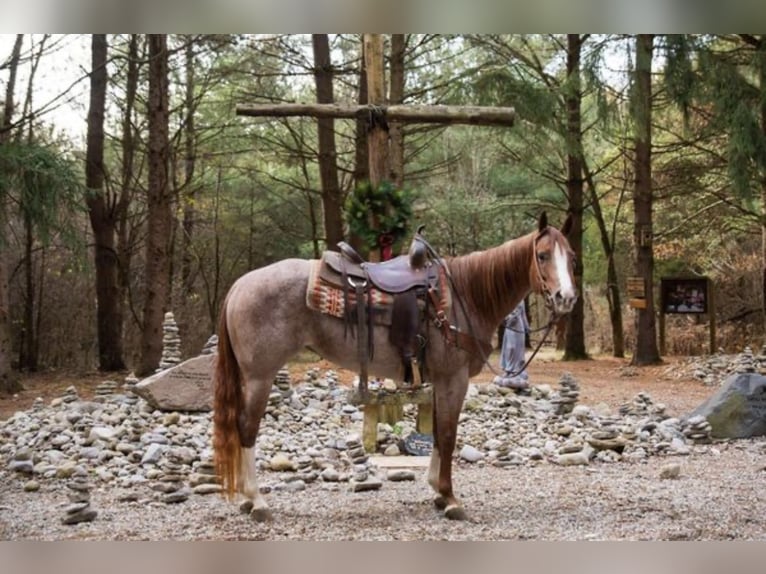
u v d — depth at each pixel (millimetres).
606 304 26641
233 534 5117
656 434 8727
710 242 22266
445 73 17391
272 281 5457
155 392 9117
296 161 19516
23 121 13398
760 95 14391
